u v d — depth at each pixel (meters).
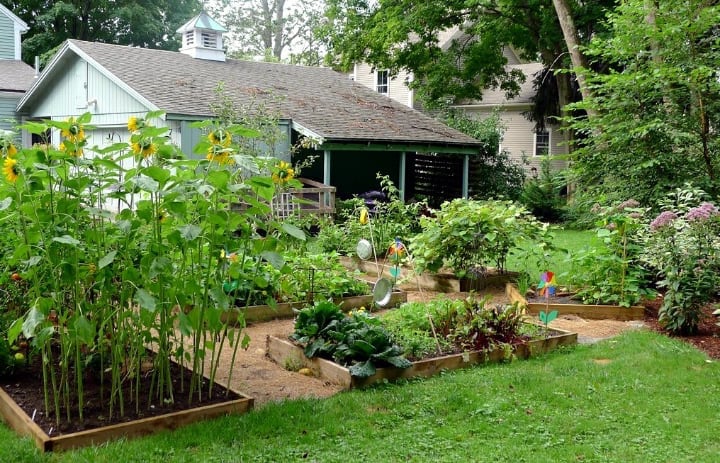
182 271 3.83
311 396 4.41
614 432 3.83
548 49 21.55
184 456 3.38
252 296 6.59
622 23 10.70
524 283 7.26
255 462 3.36
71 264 3.51
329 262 7.82
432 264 8.41
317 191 13.56
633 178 10.67
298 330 5.18
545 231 8.48
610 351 5.61
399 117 17.45
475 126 20.38
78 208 3.60
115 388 3.75
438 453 3.51
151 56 16.39
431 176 19.52
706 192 9.71
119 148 3.77
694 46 10.37
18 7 29.42
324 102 16.69
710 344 5.91
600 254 7.47
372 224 10.36
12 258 3.50
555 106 22.69
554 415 4.08
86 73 15.84
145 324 3.80
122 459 3.30
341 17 23.17
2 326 4.53
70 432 3.50
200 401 4.04
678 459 3.46
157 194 3.64
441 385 4.61
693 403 4.32
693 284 6.15
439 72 22.28
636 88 10.54
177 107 13.05
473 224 8.18
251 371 4.96
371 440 3.67
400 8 21.22
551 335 5.87
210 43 17.70
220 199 3.94
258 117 12.38
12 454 3.30
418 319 5.66
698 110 10.16
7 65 21.22
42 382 4.29
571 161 13.52
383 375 4.69
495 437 3.75
